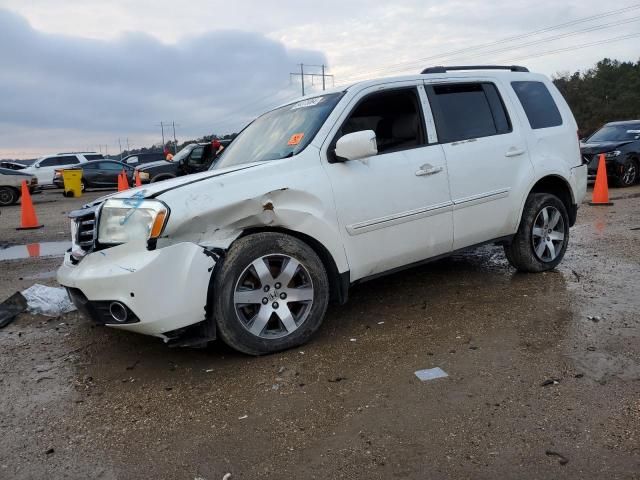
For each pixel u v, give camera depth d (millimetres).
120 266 3400
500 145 4902
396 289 5219
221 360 3744
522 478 2342
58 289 5445
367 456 2559
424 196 4371
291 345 3820
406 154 4336
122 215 3527
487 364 3445
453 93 4781
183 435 2832
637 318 4078
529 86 5441
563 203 5668
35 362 3904
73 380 3578
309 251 3816
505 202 4945
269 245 3654
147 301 3328
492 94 5051
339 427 2818
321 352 3789
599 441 2574
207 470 2525
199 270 3426
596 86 80688
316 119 4199
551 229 5469
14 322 4785
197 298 3424
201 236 3523
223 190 3555
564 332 3893
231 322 3570
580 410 2848
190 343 3559
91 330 4520
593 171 13438
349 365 3551
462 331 4031
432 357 3604
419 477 2389
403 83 4500
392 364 3529
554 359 3461
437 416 2867
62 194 24312
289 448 2660
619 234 7430
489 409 2908
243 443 2727
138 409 3135
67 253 4125
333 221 3908
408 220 4301
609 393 3006
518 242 5285
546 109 5496
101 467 2592
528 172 5078
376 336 4039
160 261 3332
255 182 3664
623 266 5629
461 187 4605
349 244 4020
